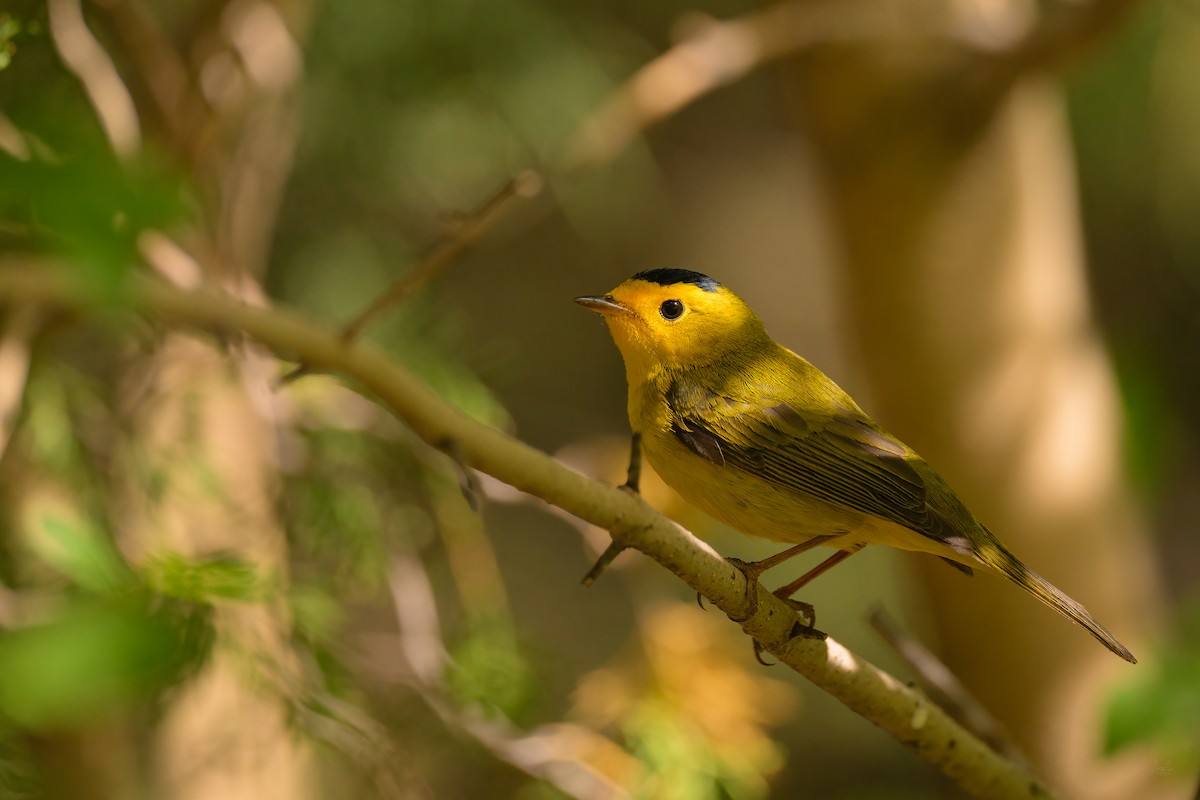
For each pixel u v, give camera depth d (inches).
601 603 735.1
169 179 137.1
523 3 506.3
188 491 380.8
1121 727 172.7
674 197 893.2
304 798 414.3
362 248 500.7
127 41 331.3
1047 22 421.4
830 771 708.0
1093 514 455.8
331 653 350.9
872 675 268.7
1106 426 465.1
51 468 355.3
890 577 655.8
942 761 278.4
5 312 282.7
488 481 391.5
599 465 410.9
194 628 232.8
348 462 396.5
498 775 418.3
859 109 444.1
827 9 426.9
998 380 452.1
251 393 343.3
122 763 373.1
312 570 401.7
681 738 357.4
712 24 426.6
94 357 397.7
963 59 435.8
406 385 186.7
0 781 283.6
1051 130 477.7
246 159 379.9
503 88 503.8
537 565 743.1
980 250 450.6
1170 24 563.2
